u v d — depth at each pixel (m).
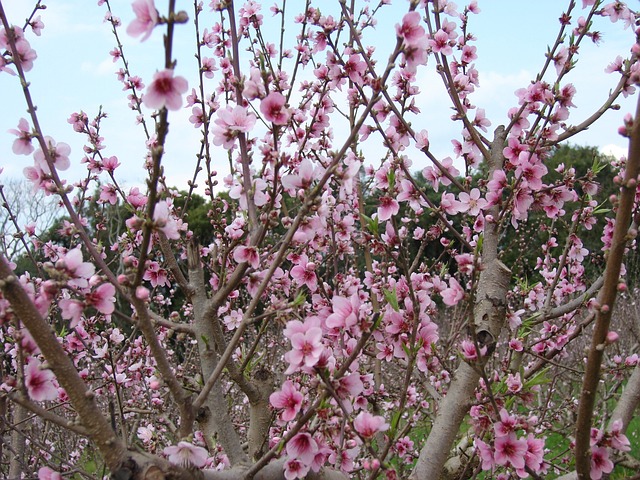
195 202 12.17
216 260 2.79
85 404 1.50
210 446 2.22
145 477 1.50
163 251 2.36
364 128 3.01
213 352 2.26
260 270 2.39
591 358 1.70
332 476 2.01
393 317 2.19
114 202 2.79
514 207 2.55
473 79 3.31
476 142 2.92
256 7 3.42
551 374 5.30
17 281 1.42
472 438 2.86
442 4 3.15
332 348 2.36
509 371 2.81
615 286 1.64
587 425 1.79
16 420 3.37
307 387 2.39
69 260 1.61
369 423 1.68
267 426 2.53
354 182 2.06
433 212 2.43
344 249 3.50
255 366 2.65
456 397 2.33
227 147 2.08
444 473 2.96
